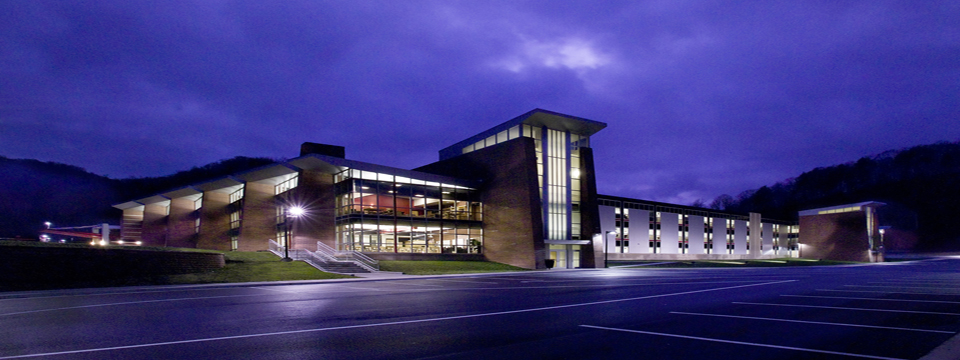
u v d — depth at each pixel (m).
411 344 8.87
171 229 69.50
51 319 12.51
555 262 52.19
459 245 51.72
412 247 48.22
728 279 30.92
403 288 23.23
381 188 47.25
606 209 76.88
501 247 50.56
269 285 25.95
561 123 53.25
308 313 13.41
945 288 22.52
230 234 62.72
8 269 21.81
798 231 113.62
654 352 8.08
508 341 9.13
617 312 13.48
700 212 93.69
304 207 45.97
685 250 89.00
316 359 7.68
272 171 49.03
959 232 176.88
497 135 55.38
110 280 24.95
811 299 17.14
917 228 189.38
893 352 8.00
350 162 44.88
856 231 97.00
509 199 50.25
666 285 24.92
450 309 14.31
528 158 49.06
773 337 9.45
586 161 55.16
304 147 52.34
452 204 52.16
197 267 29.88
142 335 9.94
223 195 63.97
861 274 39.38
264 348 8.53
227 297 18.64
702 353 7.98
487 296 18.67
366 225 45.66
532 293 20.09
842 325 10.97
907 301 16.39
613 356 7.78
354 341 9.17
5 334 10.16
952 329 10.39
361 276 32.44
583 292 20.50
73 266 23.88
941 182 197.00
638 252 80.62
